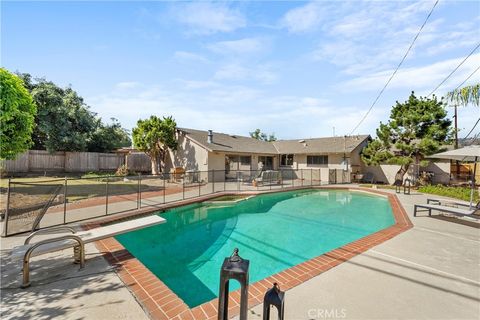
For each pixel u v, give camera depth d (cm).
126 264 433
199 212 1088
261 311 305
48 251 384
